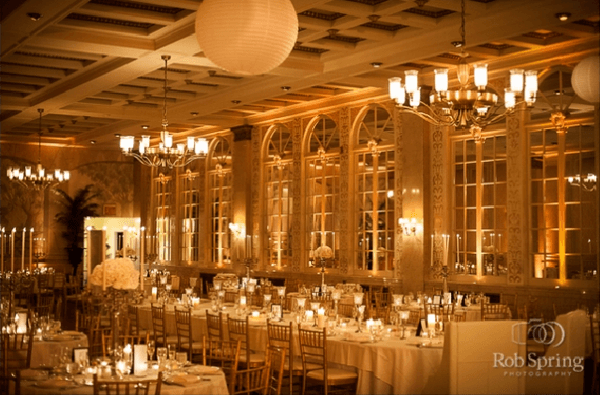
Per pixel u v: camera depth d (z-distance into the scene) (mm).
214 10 6012
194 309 11656
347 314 11242
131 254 23500
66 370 5816
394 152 15367
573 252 12141
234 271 19375
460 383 6473
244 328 9031
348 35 11625
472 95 7926
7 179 22828
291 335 8086
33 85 15844
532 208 12820
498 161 13461
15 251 22828
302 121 17734
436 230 14305
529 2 10219
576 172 12172
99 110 17547
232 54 6070
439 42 11422
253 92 15203
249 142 19172
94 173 24094
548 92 12516
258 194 18906
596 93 6949
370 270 15938
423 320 8281
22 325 8539
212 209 21078
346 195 16453
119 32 11414
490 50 12766
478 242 13672
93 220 23703
